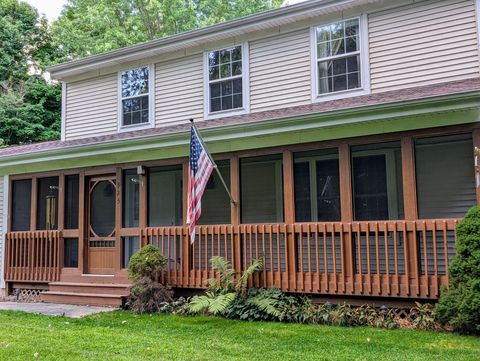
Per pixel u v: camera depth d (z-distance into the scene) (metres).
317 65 9.14
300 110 7.88
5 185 10.67
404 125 6.64
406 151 6.68
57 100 22.86
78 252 9.62
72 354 4.92
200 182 7.48
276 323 6.75
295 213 7.54
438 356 4.76
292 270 7.34
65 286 9.31
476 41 7.84
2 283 10.39
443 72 8.05
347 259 6.95
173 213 10.49
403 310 6.63
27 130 21.30
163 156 8.83
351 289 6.84
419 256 6.48
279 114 7.95
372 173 7.94
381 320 6.39
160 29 23.09
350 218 6.99
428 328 6.08
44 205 10.27
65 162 9.85
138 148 8.86
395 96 7.07
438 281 6.27
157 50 10.84
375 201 7.86
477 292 5.52
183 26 22.45
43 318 7.36
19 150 10.95
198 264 8.52
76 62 11.82
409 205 6.59
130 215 9.69
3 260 10.43
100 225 9.70
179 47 10.62
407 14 8.45
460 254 5.79
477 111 6.14
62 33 23.03
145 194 9.05
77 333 6.05
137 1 22.92
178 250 9.05
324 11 9.01
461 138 7.88
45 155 9.79
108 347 5.26
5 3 23.66
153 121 10.95
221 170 10.16
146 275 8.16
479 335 5.69
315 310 6.82
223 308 6.87
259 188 9.68
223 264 7.61
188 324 6.77
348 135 7.07
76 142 10.42
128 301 8.32
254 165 9.77
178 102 10.72
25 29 23.95
